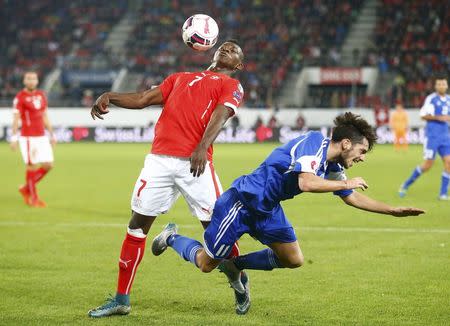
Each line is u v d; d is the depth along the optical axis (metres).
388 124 87.56
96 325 13.34
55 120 94.44
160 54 103.38
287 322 13.51
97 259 19.45
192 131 13.93
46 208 30.53
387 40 99.69
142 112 94.12
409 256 19.64
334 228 24.64
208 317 13.89
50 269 18.22
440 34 98.69
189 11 109.50
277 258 13.74
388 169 51.09
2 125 93.25
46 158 31.23
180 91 14.10
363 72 93.50
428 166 33.56
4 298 15.30
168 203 14.20
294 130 89.06
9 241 22.27
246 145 84.31
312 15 105.12
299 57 98.12
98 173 48.09
